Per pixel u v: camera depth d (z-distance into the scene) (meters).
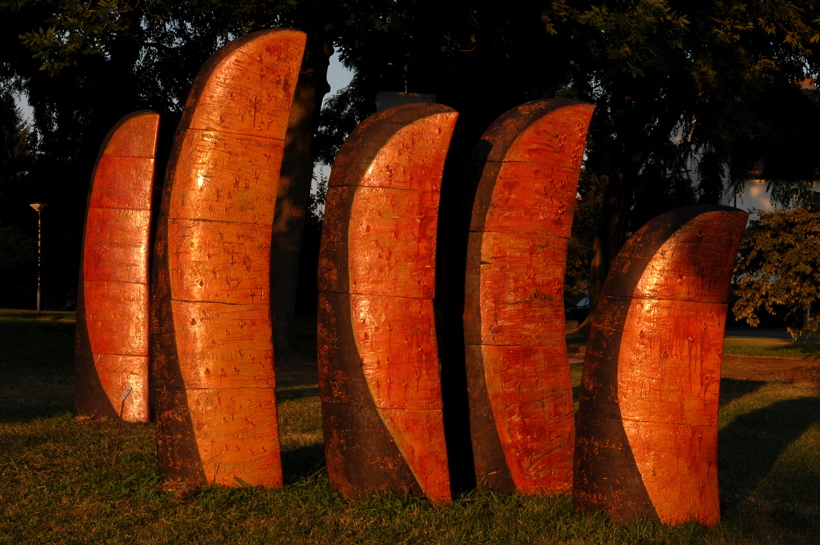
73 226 21.66
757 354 20.50
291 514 5.55
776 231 15.64
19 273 39.72
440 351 6.48
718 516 5.55
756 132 21.75
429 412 5.77
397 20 15.79
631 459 5.41
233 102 6.10
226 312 6.10
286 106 6.26
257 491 6.00
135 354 9.44
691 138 26.27
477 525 5.33
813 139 24.11
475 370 6.07
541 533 5.23
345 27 14.15
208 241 6.06
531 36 17.20
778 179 25.44
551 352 6.18
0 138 21.31
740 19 19.06
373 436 5.70
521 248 6.12
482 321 6.05
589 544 5.00
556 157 6.18
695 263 5.46
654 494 5.40
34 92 19.56
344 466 5.81
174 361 6.08
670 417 5.41
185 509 5.66
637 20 13.50
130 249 9.44
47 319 28.66
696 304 5.47
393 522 5.34
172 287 6.09
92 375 9.44
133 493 6.03
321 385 5.96
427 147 5.82
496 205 6.07
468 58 18.52
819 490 6.81
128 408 9.38
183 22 18.44
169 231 6.12
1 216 23.88
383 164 5.76
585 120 6.24
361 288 5.73
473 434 6.09
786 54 21.45
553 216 6.20
